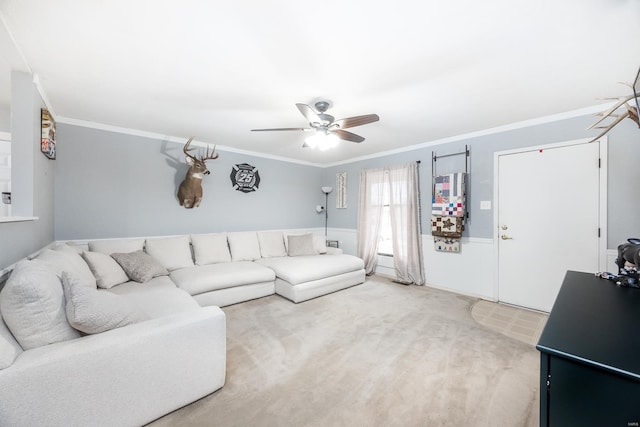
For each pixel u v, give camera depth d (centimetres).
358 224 506
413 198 418
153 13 146
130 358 132
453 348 222
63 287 137
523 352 217
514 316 295
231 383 174
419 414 149
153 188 374
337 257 418
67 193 313
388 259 466
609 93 242
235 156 455
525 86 229
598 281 164
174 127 349
